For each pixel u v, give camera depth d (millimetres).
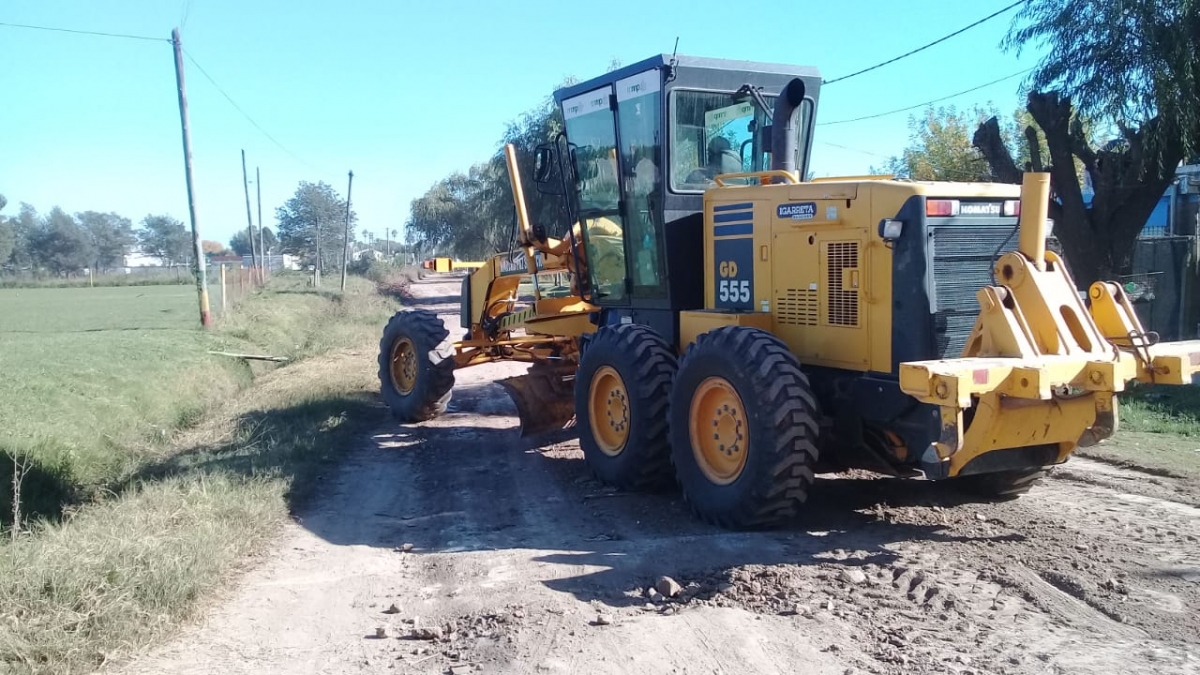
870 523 6492
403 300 37312
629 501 7406
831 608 4871
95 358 14289
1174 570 5375
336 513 7301
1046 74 12625
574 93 8609
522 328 10523
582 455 9203
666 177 7555
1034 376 5039
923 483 7582
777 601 5004
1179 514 6621
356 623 5000
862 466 6645
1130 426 9664
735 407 6402
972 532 6234
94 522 6160
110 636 4512
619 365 7508
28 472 8016
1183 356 5516
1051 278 5527
